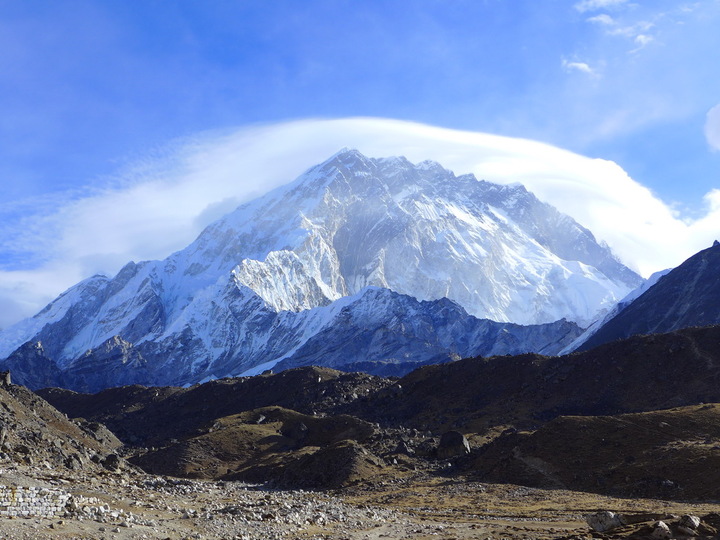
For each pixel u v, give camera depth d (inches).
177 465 7194.9
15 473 2490.2
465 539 2723.9
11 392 5994.1
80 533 1926.7
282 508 3075.8
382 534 2741.1
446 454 6619.1
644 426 5723.4
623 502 4424.2
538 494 4884.4
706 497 4480.8
